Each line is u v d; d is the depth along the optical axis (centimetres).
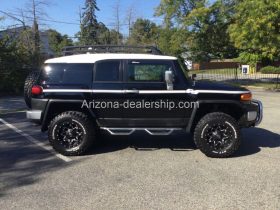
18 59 2039
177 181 594
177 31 3262
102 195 541
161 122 750
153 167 666
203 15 3120
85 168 665
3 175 632
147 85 739
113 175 626
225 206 500
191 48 3344
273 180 596
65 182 595
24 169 662
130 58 748
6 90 1969
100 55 759
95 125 756
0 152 776
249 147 802
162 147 803
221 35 3253
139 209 493
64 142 746
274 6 2242
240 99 734
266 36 2322
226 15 3156
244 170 646
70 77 752
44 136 920
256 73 4350
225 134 722
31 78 800
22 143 852
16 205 509
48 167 673
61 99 742
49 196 539
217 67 5309
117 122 752
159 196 535
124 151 774
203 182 588
